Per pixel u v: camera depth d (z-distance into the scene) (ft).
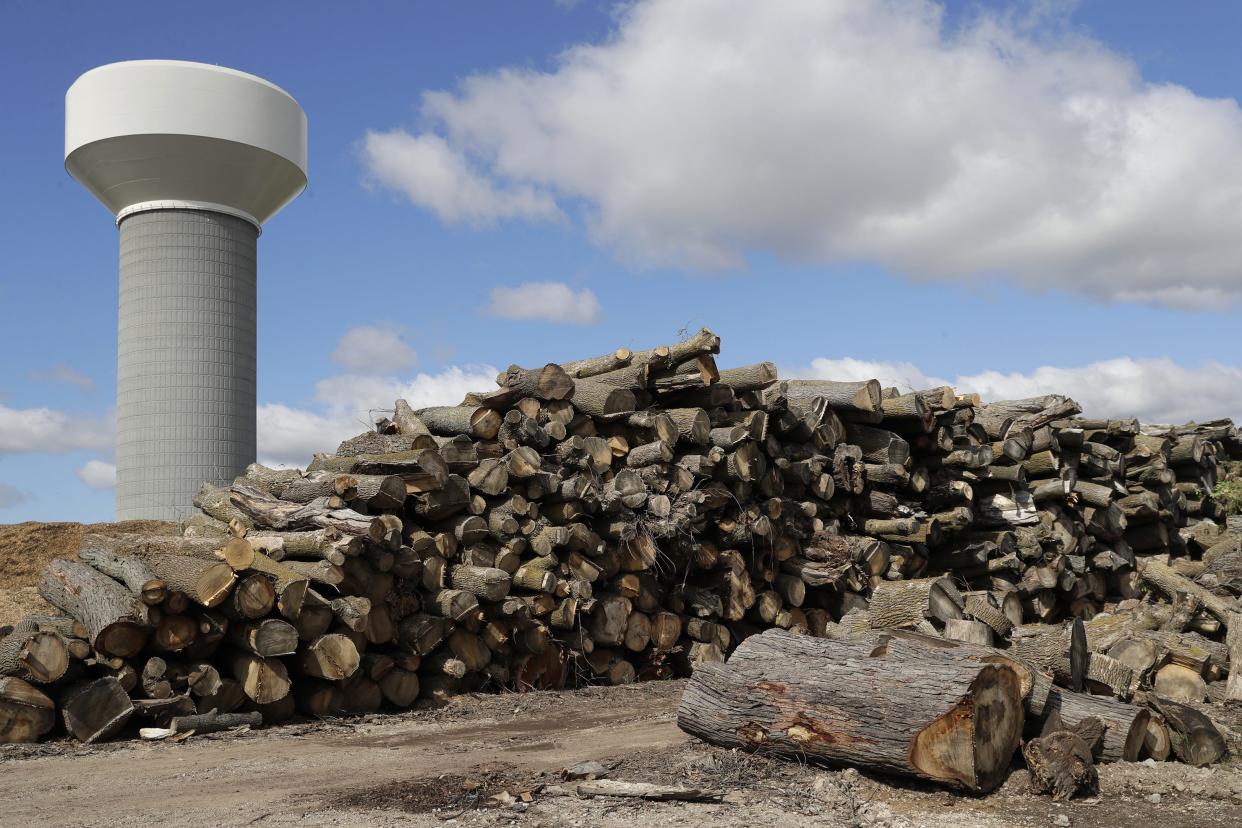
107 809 19.56
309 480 35.81
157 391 83.15
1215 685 29.68
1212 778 20.86
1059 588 50.14
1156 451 55.16
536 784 20.47
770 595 44.39
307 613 30.71
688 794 19.08
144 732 27.45
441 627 34.53
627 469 40.75
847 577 44.83
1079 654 25.29
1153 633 31.07
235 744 26.94
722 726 22.34
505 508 37.52
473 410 38.81
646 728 28.02
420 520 36.45
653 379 43.24
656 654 41.32
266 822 18.22
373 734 28.78
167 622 28.50
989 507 49.26
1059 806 19.29
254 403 88.48
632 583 40.37
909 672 20.57
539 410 39.70
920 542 46.88
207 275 84.79
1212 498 58.85
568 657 38.50
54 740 27.12
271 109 86.02
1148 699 23.62
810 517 45.52
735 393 44.52
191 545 31.58
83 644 27.91
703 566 42.60
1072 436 50.60
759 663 22.67
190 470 82.89
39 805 19.98
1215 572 41.01
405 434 40.09
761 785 20.25
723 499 42.01
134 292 84.33
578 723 30.14
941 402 46.03
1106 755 21.88
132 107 81.35
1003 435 48.83
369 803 19.39
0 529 59.62
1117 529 52.80
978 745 19.58
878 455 46.39
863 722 20.25
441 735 28.37
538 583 36.88
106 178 84.12
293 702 31.30
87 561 31.24
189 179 83.76
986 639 28.89
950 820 18.29
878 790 19.94
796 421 44.37
